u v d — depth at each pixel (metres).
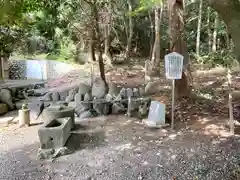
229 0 1.71
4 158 4.57
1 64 10.96
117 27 16.88
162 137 5.24
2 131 5.82
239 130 5.34
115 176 3.93
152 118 5.89
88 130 5.70
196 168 4.06
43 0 7.66
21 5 5.06
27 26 8.98
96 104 6.67
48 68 13.20
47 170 4.14
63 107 6.04
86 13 8.30
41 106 7.08
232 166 4.07
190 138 5.13
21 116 6.04
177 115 6.35
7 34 9.62
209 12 14.12
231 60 5.71
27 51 14.73
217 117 6.12
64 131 4.81
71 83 9.84
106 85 7.49
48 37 15.90
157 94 7.90
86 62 14.88
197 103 7.09
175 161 4.30
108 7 10.14
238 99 7.47
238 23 1.72
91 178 3.89
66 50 15.39
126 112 6.71
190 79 7.69
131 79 11.04
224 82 9.75
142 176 3.91
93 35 8.48
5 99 7.30
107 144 5.01
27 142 5.20
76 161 4.40
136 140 5.14
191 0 14.88
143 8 11.46
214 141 4.94
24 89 8.77
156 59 11.82
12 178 3.94
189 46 15.66
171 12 7.37
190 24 16.16
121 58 16.59
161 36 14.90
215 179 3.78
